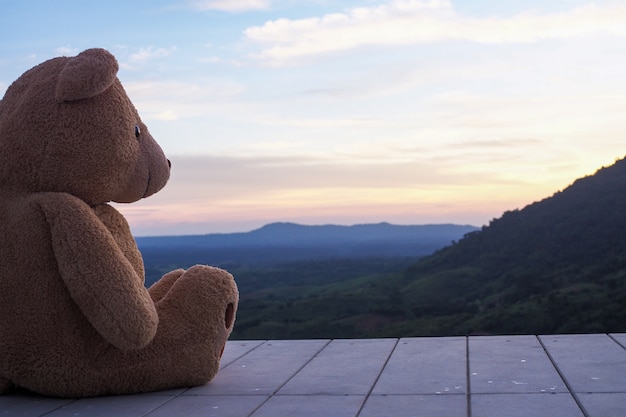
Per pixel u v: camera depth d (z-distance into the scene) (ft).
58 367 15.08
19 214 14.94
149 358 15.55
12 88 15.88
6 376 15.40
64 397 15.42
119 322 14.42
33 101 15.12
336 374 17.24
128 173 15.64
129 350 15.17
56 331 15.03
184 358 15.89
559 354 18.54
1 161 15.21
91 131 14.97
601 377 15.97
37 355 15.12
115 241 15.21
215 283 16.49
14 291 15.03
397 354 19.44
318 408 14.21
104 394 15.58
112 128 15.14
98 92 14.96
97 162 15.05
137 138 15.89
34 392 15.72
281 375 17.33
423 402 14.43
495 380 16.05
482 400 14.44
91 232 14.53
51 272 14.88
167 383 15.87
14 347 15.17
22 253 14.92
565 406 13.82
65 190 15.12
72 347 15.08
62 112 14.96
